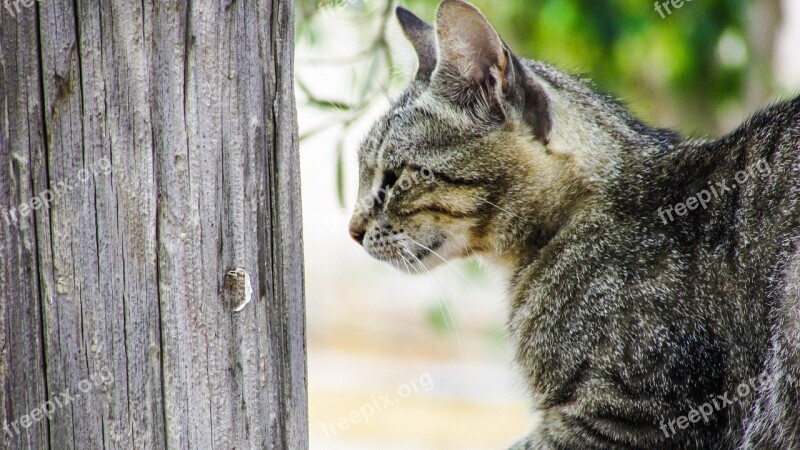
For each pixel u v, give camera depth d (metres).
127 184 2.36
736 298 3.34
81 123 2.30
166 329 2.42
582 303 3.52
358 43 6.07
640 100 7.96
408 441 9.70
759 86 8.00
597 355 3.41
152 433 2.43
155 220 2.39
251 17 2.43
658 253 3.47
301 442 2.69
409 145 3.92
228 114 2.43
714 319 3.34
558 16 6.81
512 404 11.10
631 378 3.32
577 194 3.79
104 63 2.30
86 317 2.36
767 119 3.61
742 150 3.56
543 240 3.87
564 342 3.52
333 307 14.88
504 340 4.08
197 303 2.45
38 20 2.24
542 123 3.80
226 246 2.47
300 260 2.63
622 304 3.41
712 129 8.31
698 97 8.20
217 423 2.50
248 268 2.50
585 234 3.66
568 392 3.49
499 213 3.86
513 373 3.92
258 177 2.50
